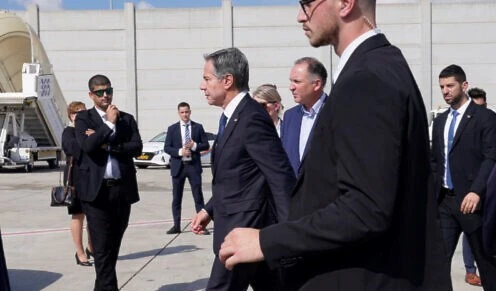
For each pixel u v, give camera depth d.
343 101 1.92
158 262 8.02
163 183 18.64
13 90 22.05
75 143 5.93
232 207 4.21
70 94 35.00
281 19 34.47
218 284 4.21
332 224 1.88
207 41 34.78
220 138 4.30
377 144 1.84
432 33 34.09
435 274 2.02
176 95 34.97
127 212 6.05
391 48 2.08
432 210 2.04
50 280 7.13
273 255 1.98
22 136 21.80
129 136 6.00
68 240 9.58
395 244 1.96
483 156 5.04
